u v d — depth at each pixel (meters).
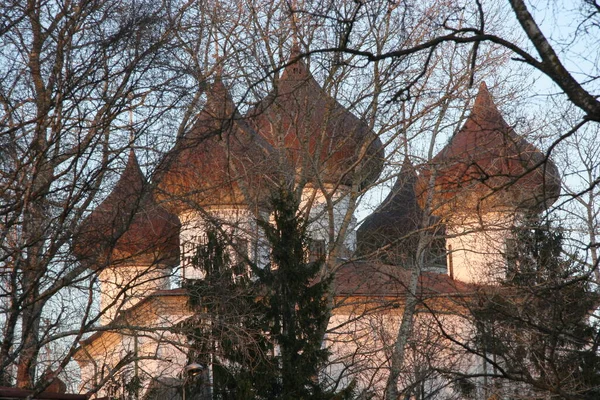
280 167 40.56
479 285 39.41
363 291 51.00
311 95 41.03
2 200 26.41
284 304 35.59
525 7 15.59
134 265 29.92
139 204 27.52
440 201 41.56
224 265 34.34
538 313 28.89
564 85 15.32
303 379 34.12
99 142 26.70
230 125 19.14
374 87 38.97
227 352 31.80
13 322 24.59
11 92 27.06
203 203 38.62
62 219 25.39
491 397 37.41
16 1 26.80
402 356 38.41
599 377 29.28
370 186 40.69
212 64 34.47
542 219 21.31
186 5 31.30
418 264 40.44
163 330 29.28
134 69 27.30
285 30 36.88
